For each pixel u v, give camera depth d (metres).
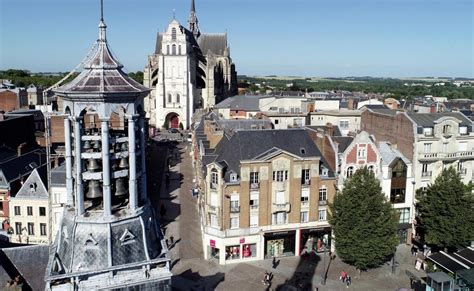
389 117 83.81
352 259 64.31
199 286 61.56
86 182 22.64
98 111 20.88
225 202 67.31
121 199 23.42
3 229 75.75
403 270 67.69
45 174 77.00
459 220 65.31
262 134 72.50
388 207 64.69
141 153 23.05
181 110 187.25
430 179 76.62
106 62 21.62
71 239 21.16
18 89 193.88
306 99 143.38
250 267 67.94
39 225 74.38
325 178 71.25
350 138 79.06
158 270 22.12
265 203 69.06
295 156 68.69
